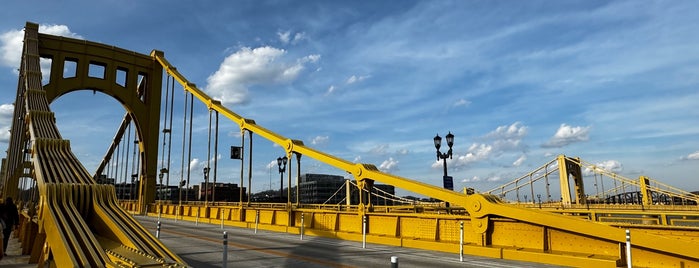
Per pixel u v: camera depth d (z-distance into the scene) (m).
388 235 16.66
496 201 13.71
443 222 14.83
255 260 11.70
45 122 16.34
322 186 84.06
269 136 24.61
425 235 15.34
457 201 14.05
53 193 7.71
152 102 45.97
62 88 40.47
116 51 44.53
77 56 41.88
